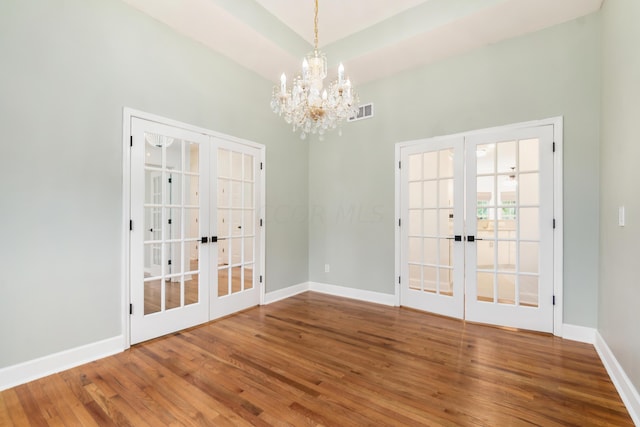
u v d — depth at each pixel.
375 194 3.88
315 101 2.25
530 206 2.89
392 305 3.74
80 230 2.26
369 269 3.94
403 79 3.65
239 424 1.59
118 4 2.46
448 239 3.43
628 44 1.88
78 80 2.24
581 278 2.66
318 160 4.42
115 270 2.45
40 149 2.07
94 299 2.33
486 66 3.11
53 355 2.12
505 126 2.99
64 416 1.65
